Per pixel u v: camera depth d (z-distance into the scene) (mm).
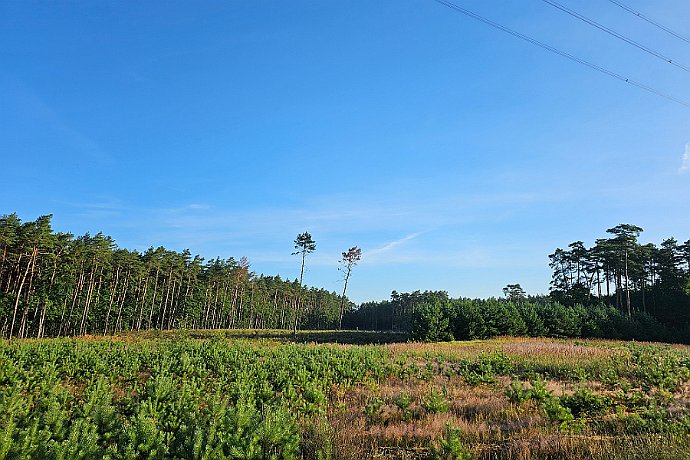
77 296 61250
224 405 9039
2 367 14461
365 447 9547
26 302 52844
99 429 7926
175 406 9844
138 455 6664
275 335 55219
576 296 76125
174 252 76812
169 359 21438
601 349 32250
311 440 8844
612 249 67438
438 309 49781
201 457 6543
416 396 15094
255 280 97562
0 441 5797
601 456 8008
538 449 9141
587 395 12500
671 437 8000
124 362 20156
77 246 58312
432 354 28422
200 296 80875
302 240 63719
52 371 15953
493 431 10734
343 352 27094
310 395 13133
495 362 22156
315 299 129000
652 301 68812
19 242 50219
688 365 20766
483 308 54344
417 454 9297
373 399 13758
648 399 13109
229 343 34875
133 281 71562
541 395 13297
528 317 56219
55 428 7199
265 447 7402
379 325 117688
